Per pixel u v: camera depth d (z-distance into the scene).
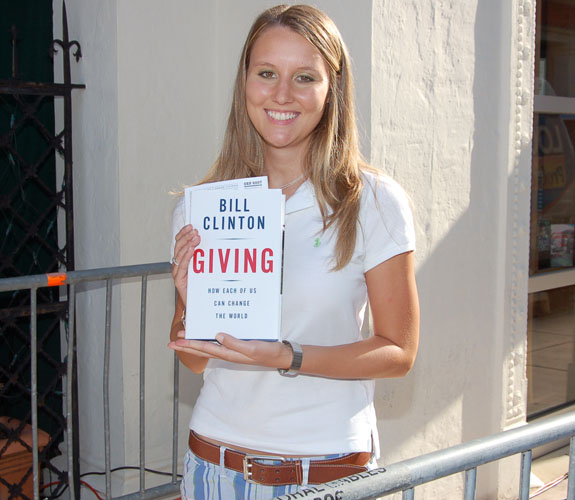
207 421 1.83
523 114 3.71
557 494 3.97
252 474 1.75
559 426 1.58
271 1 3.31
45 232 3.71
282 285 1.68
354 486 1.32
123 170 3.38
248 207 1.65
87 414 3.69
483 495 3.81
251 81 1.76
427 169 3.36
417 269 3.38
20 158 3.35
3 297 3.65
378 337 1.70
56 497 3.68
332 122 1.75
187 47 3.53
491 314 3.73
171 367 3.60
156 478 3.56
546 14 4.23
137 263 3.45
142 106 3.41
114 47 3.31
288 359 1.61
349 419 1.74
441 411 3.56
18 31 3.53
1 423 3.37
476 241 3.62
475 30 3.49
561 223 4.50
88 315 3.62
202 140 3.63
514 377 3.84
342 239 1.68
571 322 4.64
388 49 3.14
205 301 1.64
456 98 3.44
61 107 3.62
